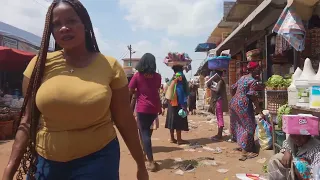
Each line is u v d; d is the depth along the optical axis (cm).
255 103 591
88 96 172
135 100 557
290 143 337
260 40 1014
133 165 554
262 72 973
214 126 1029
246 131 591
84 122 175
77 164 178
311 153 316
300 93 413
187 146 708
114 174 187
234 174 486
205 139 791
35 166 183
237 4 1187
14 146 187
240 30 898
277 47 807
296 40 480
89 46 199
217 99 782
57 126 177
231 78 1444
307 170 313
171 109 740
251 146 594
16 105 1124
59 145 175
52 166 179
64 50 191
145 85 526
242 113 592
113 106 199
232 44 1398
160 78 544
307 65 418
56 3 186
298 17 484
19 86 1375
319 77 390
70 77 177
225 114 1305
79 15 188
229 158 585
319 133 333
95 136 180
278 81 522
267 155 564
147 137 527
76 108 170
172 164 555
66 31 181
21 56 1138
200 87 2094
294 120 318
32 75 184
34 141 182
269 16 805
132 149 212
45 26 186
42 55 183
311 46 600
